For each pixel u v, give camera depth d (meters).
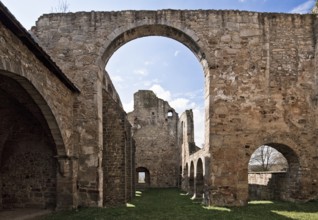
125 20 12.12
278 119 11.80
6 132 10.88
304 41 12.32
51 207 10.73
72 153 11.16
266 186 14.36
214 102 11.77
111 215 9.07
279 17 12.39
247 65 12.03
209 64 11.91
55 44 12.07
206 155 11.92
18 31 6.56
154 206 11.62
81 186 11.19
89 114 11.63
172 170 29.27
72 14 12.24
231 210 10.03
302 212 9.45
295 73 12.12
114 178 12.83
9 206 10.84
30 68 7.57
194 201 14.31
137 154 29.30
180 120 27.39
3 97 9.59
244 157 11.51
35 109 9.56
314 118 11.91
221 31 12.13
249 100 11.85
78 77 11.86
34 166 11.00
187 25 12.09
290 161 12.24
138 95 30.58
